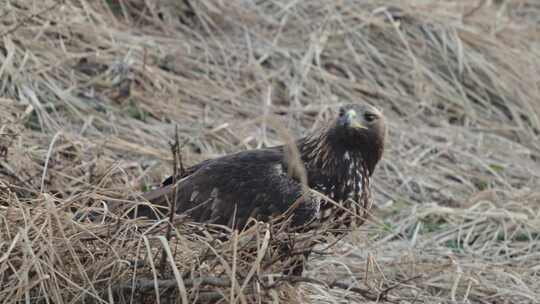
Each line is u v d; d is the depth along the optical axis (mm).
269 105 14938
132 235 9312
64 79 14219
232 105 14914
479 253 12570
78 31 14898
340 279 11070
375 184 14016
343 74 16172
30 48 14297
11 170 11414
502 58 17000
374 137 10547
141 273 9273
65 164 12227
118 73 14336
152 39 15438
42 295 9141
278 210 10156
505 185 14508
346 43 16422
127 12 15945
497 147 15430
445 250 12570
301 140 10633
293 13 16609
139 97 14344
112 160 12656
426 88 16188
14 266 9188
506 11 19000
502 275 11914
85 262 9312
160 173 12805
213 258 9148
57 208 9414
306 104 15359
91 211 10062
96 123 13734
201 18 16047
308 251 9453
